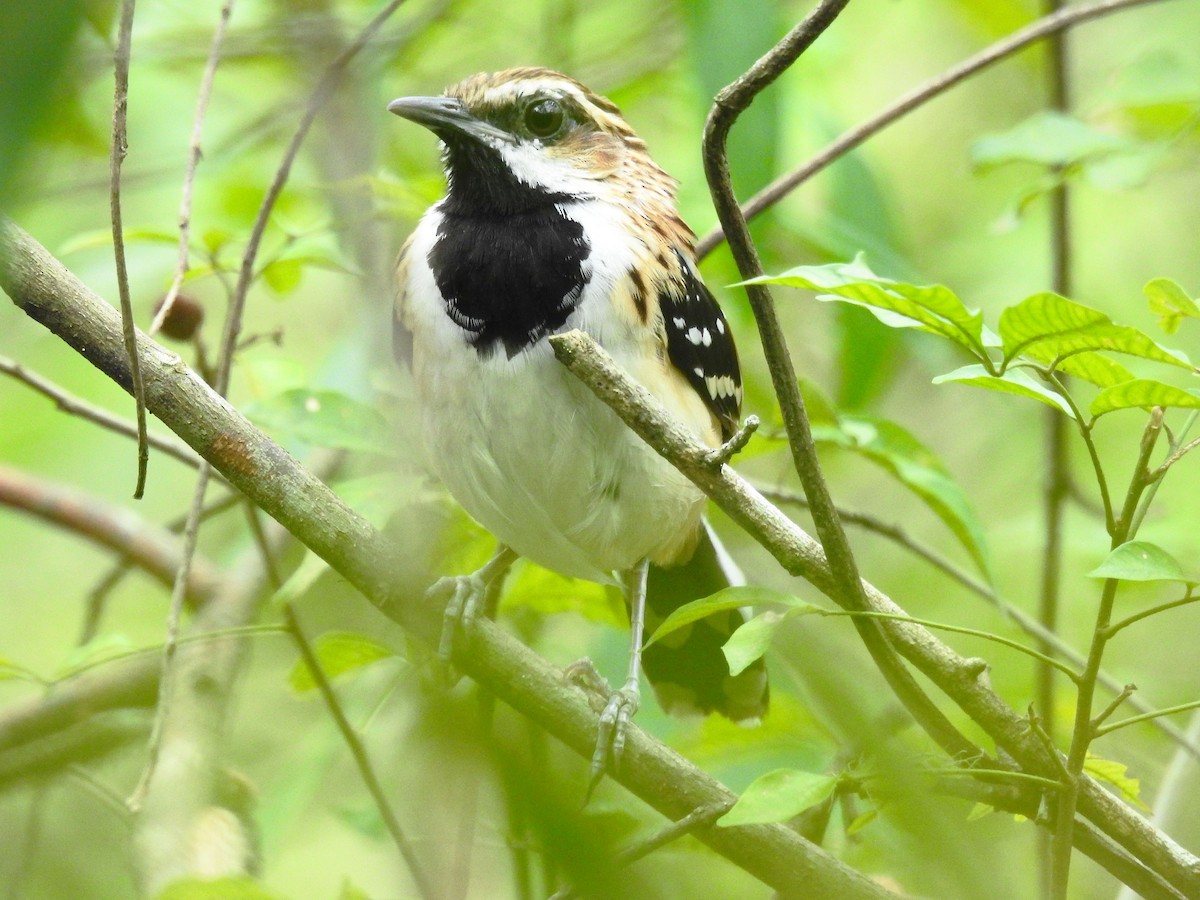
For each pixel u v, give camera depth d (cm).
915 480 773
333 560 657
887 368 1123
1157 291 581
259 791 882
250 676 980
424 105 851
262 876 806
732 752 909
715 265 1135
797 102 1180
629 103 1253
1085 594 1202
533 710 677
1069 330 534
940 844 587
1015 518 1299
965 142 1524
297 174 1240
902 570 1264
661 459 804
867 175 1109
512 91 849
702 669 912
